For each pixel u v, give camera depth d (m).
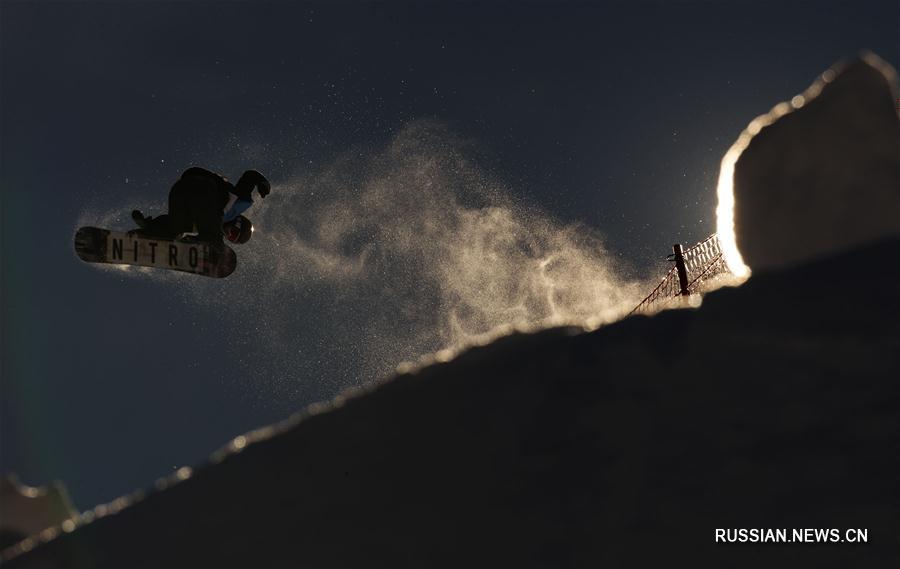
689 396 20.05
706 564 17.23
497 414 20.92
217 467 22.20
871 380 19.44
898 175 23.03
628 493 18.61
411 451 20.62
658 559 17.45
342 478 20.53
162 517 21.03
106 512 22.16
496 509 18.92
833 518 17.53
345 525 19.31
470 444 20.44
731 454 18.84
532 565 17.78
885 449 18.25
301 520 19.69
